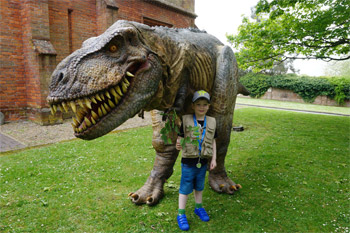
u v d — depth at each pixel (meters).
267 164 4.70
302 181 3.94
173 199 3.29
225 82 2.99
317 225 2.77
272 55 9.39
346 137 7.02
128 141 6.17
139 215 2.90
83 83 1.79
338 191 3.60
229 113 3.18
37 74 7.79
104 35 1.98
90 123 1.89
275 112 13.20
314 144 6.21
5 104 8.11
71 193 3.40
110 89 1.89
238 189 3.62
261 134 7.44
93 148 5.51
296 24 8.20
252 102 22.72
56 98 1.77
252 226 2.73
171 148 3.22
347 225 2.77
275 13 8.16
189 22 14.36
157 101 2.32
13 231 2.57
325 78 24.19
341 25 7.64
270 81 26.88
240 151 5.61
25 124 7.98
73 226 2.68
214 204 3.18
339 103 22.72
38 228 2.64
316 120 10.41
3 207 3.03
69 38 9.16
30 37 7.81
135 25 2.18
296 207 3.15
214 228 2.68
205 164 2.73
